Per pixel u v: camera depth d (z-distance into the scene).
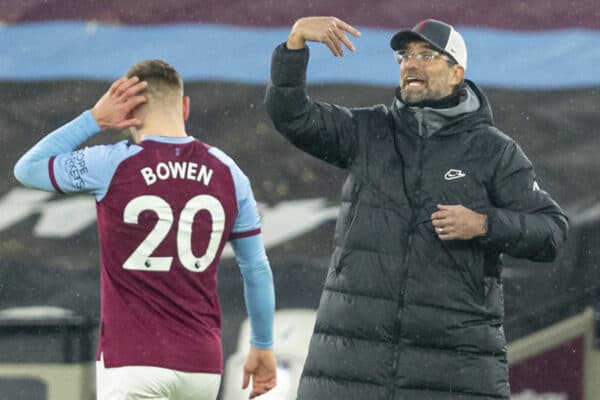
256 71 24.52
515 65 24.44
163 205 13.57
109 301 13.58
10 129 24.30
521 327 22.58
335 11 24.83
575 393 22.33
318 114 15.91
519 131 24.11
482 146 15.84
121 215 13.52
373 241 15.63
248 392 21.67
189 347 13.51
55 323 21.00
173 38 24.81
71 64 24.67
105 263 13.66
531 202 15.71
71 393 20.86
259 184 24.02
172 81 14.09
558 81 24.27
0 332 20.98
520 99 24.22
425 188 15.66
